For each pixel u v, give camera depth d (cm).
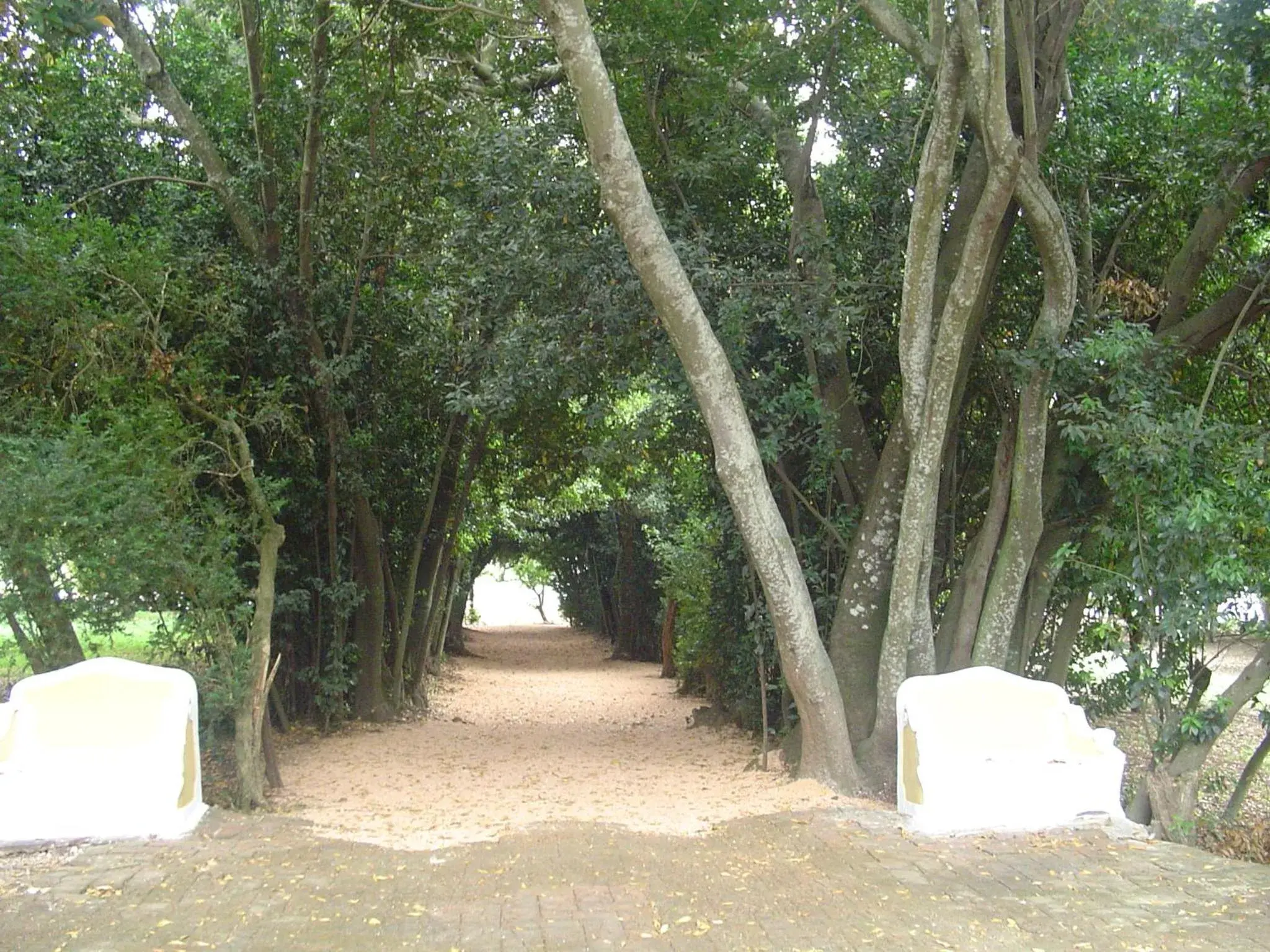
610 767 1159
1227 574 777
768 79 1091
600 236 1119
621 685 2386
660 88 1189
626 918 579
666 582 1981
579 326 1127
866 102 1188
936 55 879
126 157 1312
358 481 1327
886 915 586
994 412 1158
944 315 866
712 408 927
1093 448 938
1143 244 1185
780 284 1053
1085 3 951
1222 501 827
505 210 1135
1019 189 869
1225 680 1547
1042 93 975
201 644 909
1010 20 973
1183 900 612
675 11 1077
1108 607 1023
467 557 2481
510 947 532
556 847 721
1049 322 904
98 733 769
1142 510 898
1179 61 1123
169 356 984
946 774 776
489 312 1245
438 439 1628
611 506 2995
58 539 783
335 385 1307
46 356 958
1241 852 884
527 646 3791
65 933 542
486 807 927
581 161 1239
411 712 1616
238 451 1059
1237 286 1034
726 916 584
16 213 994
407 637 1625
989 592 955
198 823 778
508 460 1898
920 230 859
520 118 1258
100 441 822
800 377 1068
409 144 1317
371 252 1362
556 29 873
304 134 1281
